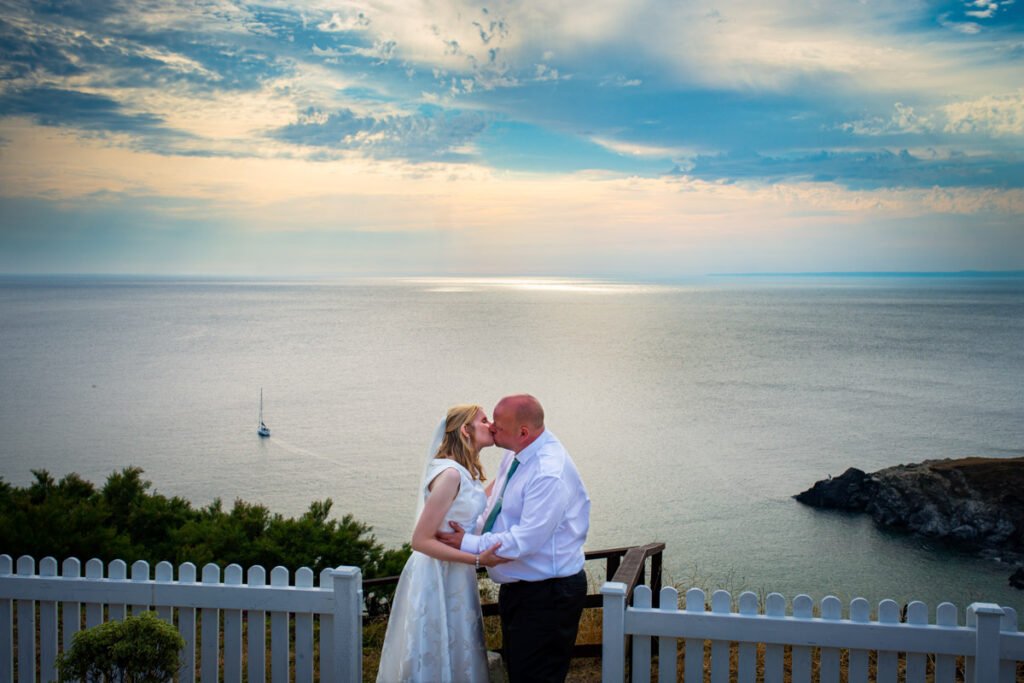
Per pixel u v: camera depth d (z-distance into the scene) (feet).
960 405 309.42
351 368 438.40
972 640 12.48
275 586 14.53
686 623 13.30
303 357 497.05
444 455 13.71
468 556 12.97
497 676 15.07
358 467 204.64
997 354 506.07
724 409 294.66
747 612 13.29
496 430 13.70
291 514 157.07
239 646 14.80
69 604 15.29
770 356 487.61
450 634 13.60
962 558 123.24
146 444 242.58
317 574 34.04
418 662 13.33
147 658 12.50
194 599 14.73
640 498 164.76
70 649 12.72
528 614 13.29
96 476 196.54
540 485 13.08
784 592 103.86
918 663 12.92
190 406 320.09
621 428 255.29
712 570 115.14
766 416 280.10
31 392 362.12
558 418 274.36
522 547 12.86
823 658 13.17
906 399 323.57
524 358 477.77
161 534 36.24
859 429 254.47
